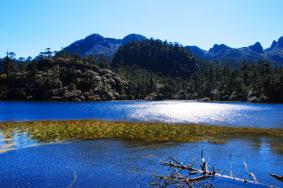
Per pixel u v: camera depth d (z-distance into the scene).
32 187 19.70
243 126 52.19
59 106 123.81
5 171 23.28
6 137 37.69
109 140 36.91
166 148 32.59
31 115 75.81
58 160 26.91
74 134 40.78
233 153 30.36
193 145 34.44
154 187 20.03
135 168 24.55
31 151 30.39
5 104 134.12
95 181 21.16
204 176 21.75
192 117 72.00
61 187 19.83
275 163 26.42
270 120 64.81
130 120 61.84
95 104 146.25
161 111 95.06
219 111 96.56
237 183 20.69
